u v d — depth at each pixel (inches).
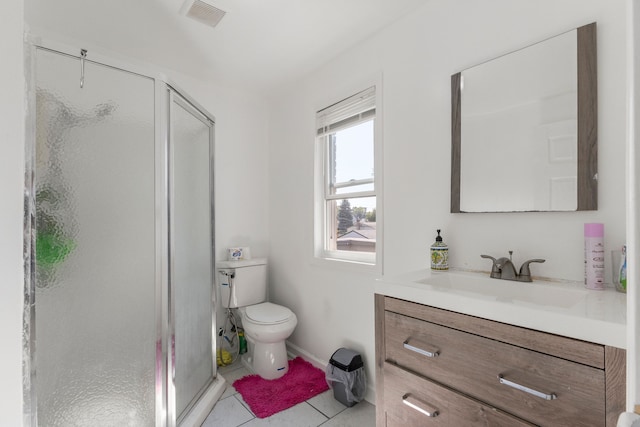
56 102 50.9
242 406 77.5
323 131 96.4
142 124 60.7
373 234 85.7
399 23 73.4
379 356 51.3
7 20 17.1
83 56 53.8
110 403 55.5
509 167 54.7
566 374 32.3
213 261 89.0
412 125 70.6
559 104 49.3
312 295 99.3
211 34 78.6
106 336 55.5
